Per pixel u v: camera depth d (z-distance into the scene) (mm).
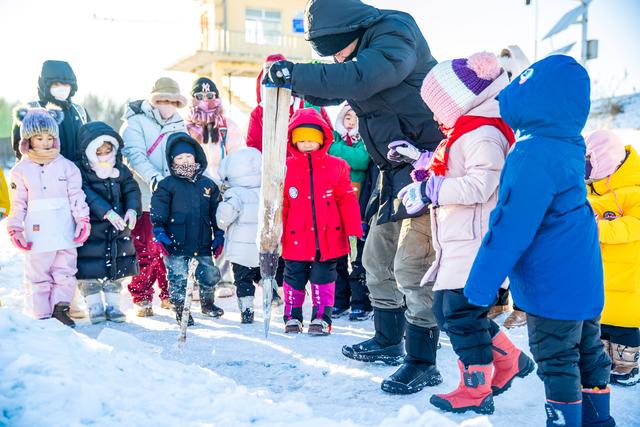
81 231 4773
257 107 5719
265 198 3217
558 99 2379
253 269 5027
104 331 3182
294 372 3574
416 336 3293
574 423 2414
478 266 2416
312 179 4730
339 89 3023
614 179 3471
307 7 3375
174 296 4938
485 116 2861
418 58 3309
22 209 4699
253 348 4117
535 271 2414
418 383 3230
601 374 2559
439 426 2074
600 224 3324
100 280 5031
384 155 3480
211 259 5145
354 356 3824
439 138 3371
